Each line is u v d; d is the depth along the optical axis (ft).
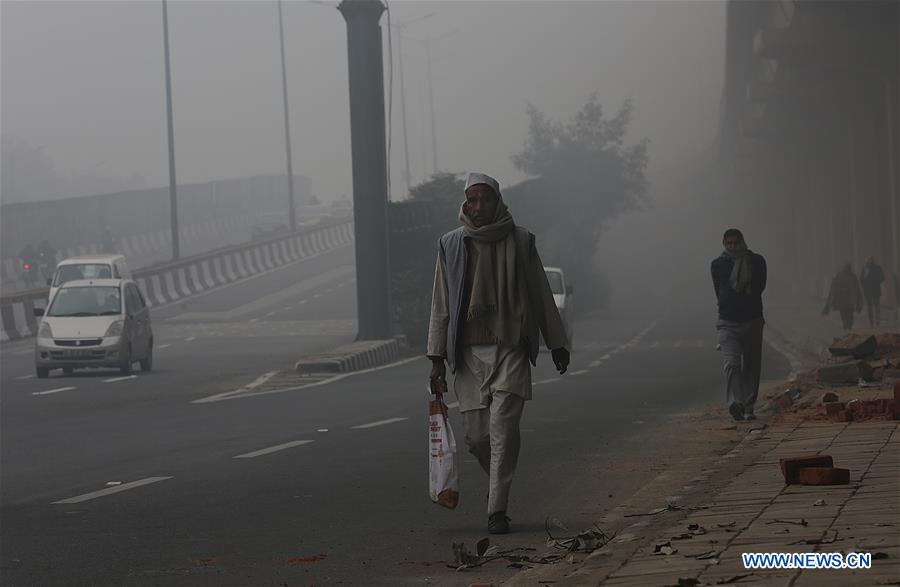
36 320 300.20
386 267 231.91
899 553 43.83
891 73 280.72
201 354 231.50
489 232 60.54
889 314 305.32
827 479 61.77
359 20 226.17
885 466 67.15
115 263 274.77
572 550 55.01
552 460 88.63
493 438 60.90
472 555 55.98
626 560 47.42
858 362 130.41
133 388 164.96
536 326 61.62
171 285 392.47
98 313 192.24
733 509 57.06
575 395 141.18
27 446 104.99
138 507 72.28
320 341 256.11
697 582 41.65
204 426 117.19
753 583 40.78
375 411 127.65
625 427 108.58
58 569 55.72
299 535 62.90
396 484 79.10
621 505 67.51
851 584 39.47
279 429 112.98
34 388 168.04
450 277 61.11
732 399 106.42
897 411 94.99
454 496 61.00
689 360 201.87
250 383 170.30
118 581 53.16
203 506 72.13
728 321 106.11
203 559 57.31
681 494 64.75
